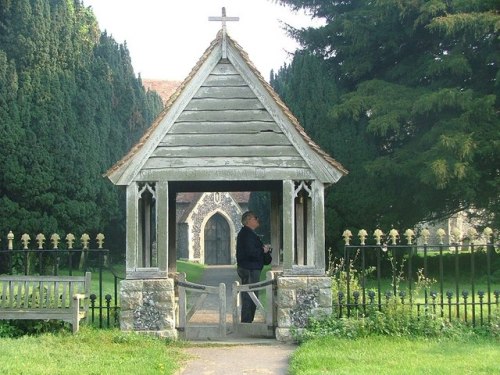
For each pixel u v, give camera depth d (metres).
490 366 8.75
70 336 10.98
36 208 23.23
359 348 10.20
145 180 11.79
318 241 11.83
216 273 34.59
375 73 26.06
